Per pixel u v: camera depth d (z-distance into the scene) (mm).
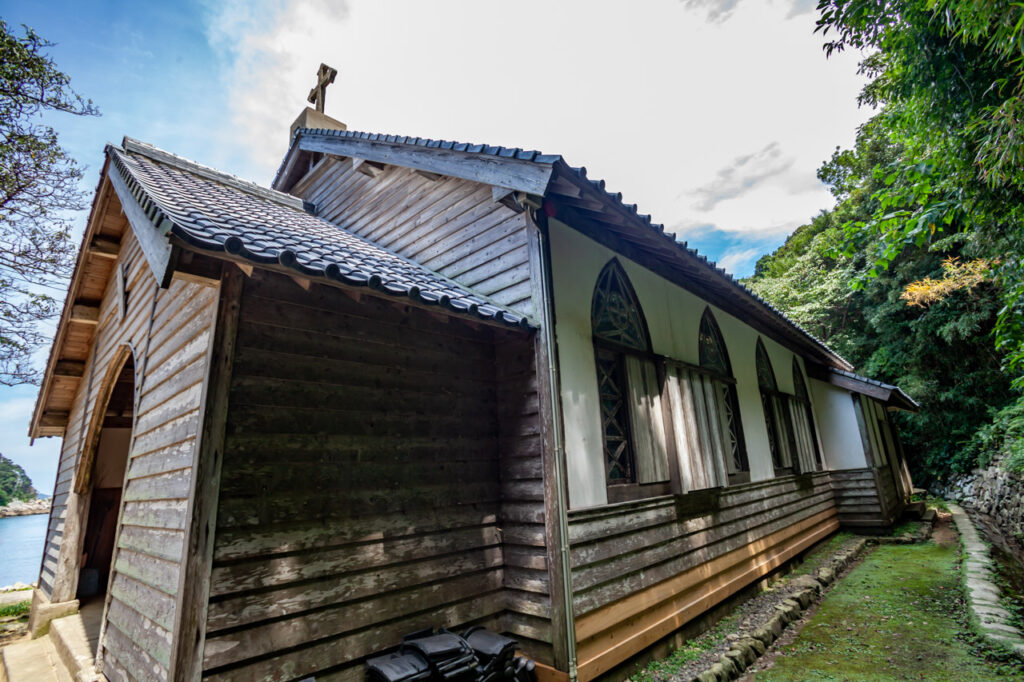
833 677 3857
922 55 4637
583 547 3670
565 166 3533
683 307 6254
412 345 3793
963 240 11242
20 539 19031
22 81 8469
